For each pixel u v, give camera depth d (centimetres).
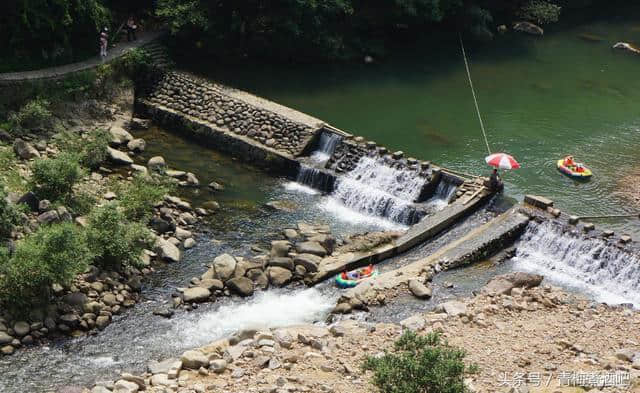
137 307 3625
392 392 2444
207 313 3616
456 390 2439
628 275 3831
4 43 5112
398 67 6412
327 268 3903
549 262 4025
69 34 5369
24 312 3378
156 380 2967
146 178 4481
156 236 4041
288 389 2795
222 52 6131
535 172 4834
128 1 6022
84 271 3572
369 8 6700
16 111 4900
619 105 5900
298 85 5881
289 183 4834
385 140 5141
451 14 7119
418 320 3356
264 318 3584
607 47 7144
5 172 4200
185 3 5788
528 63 6650
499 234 4069
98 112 5231
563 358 3055
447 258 3931
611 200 4556
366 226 4425
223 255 3909
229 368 3023
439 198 4572
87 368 3206
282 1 5956
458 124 5444
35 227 3822
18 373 3148
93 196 4247
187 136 5228
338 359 3047
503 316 3428
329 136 4950
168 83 5491
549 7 7588
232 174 4862
